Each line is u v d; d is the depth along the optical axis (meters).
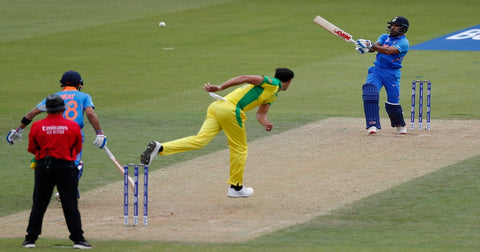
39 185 31.06
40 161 30.88
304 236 32.69
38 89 81.75
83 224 35.41
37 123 30.97
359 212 36.94
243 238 32.47
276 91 38.72
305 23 134.12
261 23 135.38
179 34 125.06
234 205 38.84
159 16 144.75
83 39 120.81
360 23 131.50
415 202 38.59
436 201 38.69
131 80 87.25
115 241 31.92
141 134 58.25
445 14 141.75
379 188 41.56
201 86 82.88
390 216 36.12
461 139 54.62
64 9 154.12
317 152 51.22
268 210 37.75
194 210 38.03
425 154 49.84
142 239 32.44
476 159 48.00
